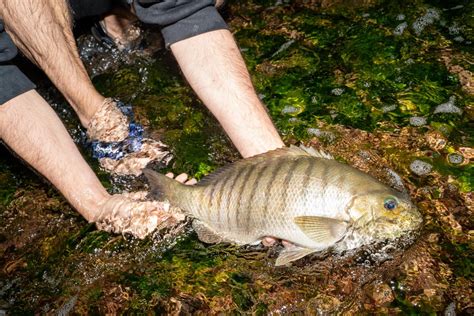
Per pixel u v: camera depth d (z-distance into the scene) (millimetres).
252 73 1344
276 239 941
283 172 898
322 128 1183
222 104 1058
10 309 984
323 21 1466
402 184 1053
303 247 907
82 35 1460
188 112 1263
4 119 1072
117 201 1038
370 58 1338
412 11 1443
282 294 923
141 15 1092
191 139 1201
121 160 1151
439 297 893
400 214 898
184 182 1046
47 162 1064
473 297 888
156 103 1295
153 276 979
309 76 1317
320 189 887
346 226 892
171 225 1014
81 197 1056
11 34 1188
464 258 937
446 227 979
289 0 1548
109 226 1034
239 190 912
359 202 884
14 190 1191
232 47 1105
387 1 1485
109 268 1005
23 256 1067
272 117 1222
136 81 1365
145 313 929
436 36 1372
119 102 1248
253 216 907
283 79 1318
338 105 1235
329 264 948
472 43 1341
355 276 931
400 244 948
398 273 926
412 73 1285
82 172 1065
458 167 1076
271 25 1481
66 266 1022
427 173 1070
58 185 1069
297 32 1446
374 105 1225
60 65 1168
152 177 972
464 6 1436
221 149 1169
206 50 1084
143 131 1216
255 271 959
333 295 914
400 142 1134
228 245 996
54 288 1002
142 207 1015
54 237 1080
